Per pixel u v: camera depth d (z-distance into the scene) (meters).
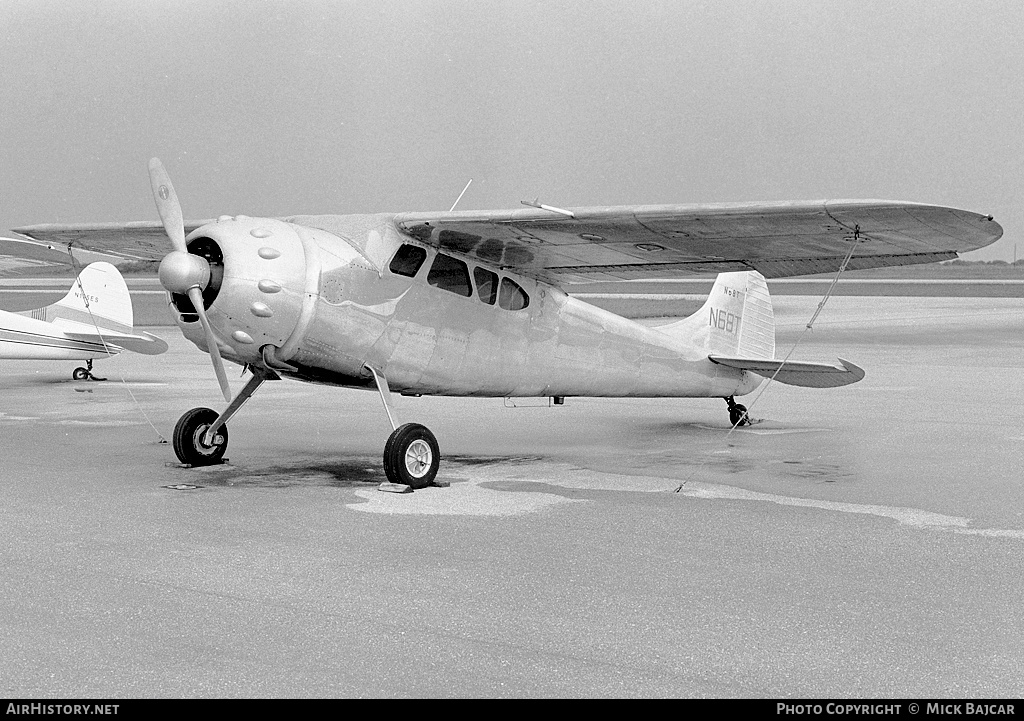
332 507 7.06
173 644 4.13
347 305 8.04
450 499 7.42
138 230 10.51
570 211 7.85
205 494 7.53
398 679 3.78
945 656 4.05
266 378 8.89
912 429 12.05
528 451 10.15
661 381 11.42
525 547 5.88
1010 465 9.20
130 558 5.53
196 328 7.76
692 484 8.15
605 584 5.09
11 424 12.19
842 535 6.26
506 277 9.52
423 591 4.93
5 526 6.36
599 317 10.57
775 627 4.42
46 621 4.41
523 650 4.10
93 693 3.61
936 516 6.88
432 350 8.84
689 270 9.48
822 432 11.79
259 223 7.89
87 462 9.12
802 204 7.05
